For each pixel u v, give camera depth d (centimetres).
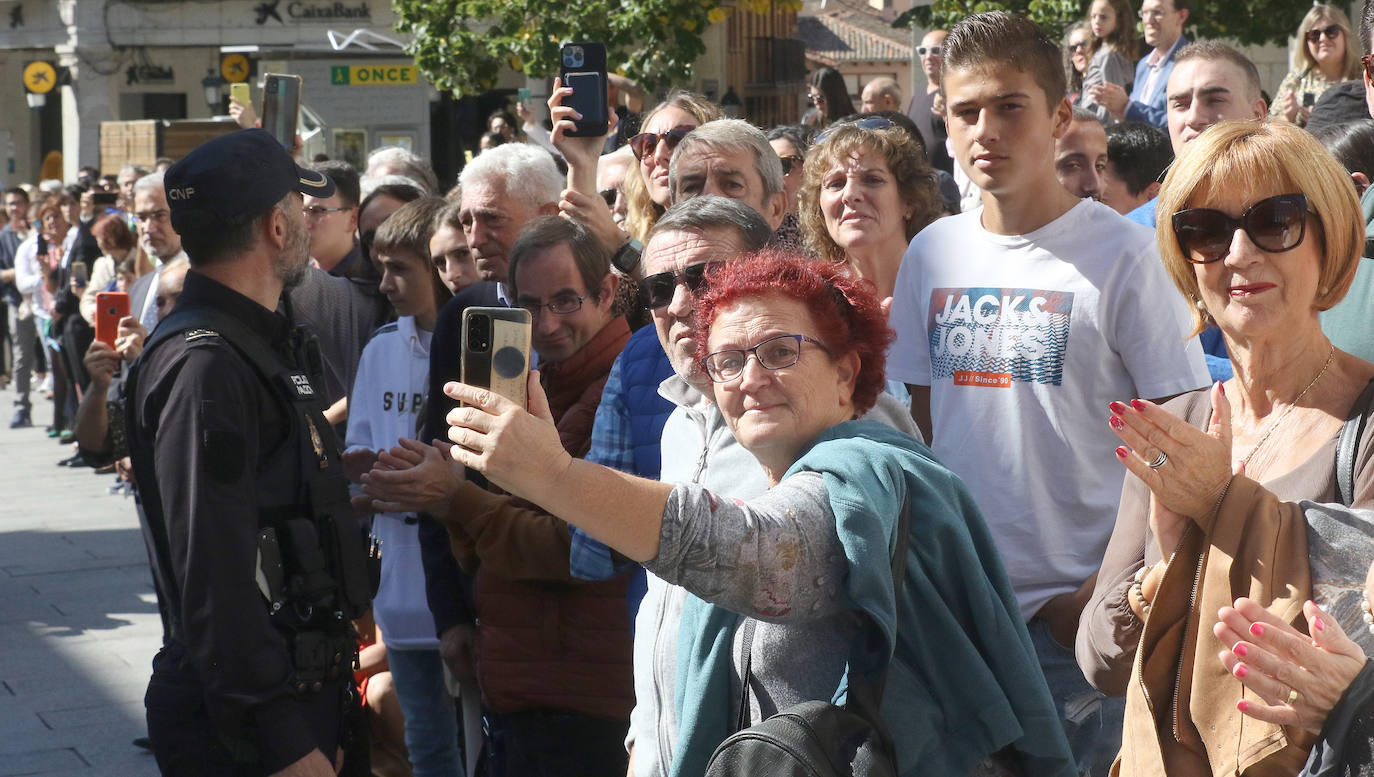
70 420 1330
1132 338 323
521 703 339
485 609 346
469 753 406
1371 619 191
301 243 314
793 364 208
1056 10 1073
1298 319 222
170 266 536
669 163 424
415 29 1545
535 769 342
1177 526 215
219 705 278
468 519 346
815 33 4256
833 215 416
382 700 448
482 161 433
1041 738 204
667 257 279
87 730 550
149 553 313
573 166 410
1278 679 183
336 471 305
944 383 343
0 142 3119
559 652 336
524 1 1459
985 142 331
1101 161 497
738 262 218
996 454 331
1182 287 235
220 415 282
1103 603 238
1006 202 336
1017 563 325
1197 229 224
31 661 641
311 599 295
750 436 211
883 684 193
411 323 459
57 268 1362
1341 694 182
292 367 308
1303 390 224
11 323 1482
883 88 875
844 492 192
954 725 202
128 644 668
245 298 300
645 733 251
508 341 196
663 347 295
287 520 295
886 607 189
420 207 462
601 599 335
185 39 2567
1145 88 751
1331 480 215
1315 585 199
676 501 187
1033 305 330
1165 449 207
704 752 210
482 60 1526
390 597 420
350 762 316
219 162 300
